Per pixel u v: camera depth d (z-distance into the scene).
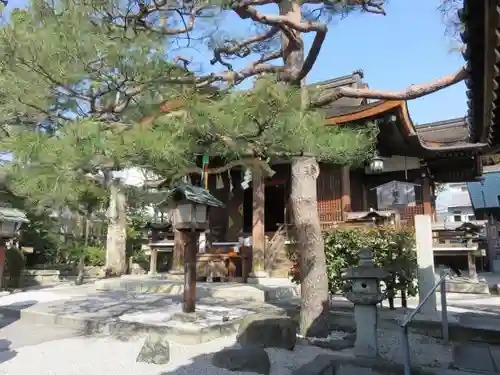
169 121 4.45
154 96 4.50
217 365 4.33
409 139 11.11
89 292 11.15
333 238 7.14
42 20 3.82
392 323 6.13
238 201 15.73
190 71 4.63
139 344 5.39
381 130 11.01
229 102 4.24
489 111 3.73
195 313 6.30
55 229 17.53
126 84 4.13
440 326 5.75
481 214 19.92
